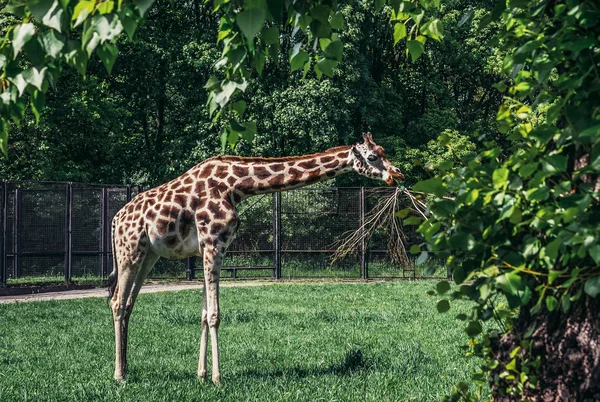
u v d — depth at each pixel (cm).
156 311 1633
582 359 336
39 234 2402
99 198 2480
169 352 1075
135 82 3653
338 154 916
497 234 321
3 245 2194
